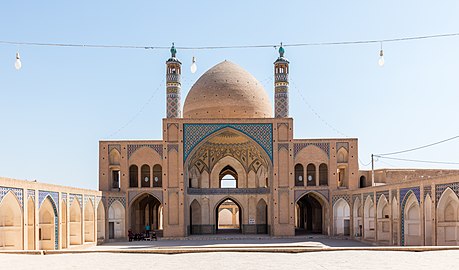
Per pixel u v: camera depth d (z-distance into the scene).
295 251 9.48
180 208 21.05
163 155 21.28
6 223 12.48
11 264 7.92
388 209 16.36
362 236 18.59
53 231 14.85
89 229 18.31
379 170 21.95
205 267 7.43
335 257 8.49
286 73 22.17
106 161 21.36
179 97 22.36
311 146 21.55
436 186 12.55
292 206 21.09
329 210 21.08
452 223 12.45
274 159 21.36
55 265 7.79
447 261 7.75
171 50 22.62
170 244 18.05
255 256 8.81
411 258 8.19
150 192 21.20
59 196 15.16
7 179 11.73
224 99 23.02
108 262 8.18
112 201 20.55
